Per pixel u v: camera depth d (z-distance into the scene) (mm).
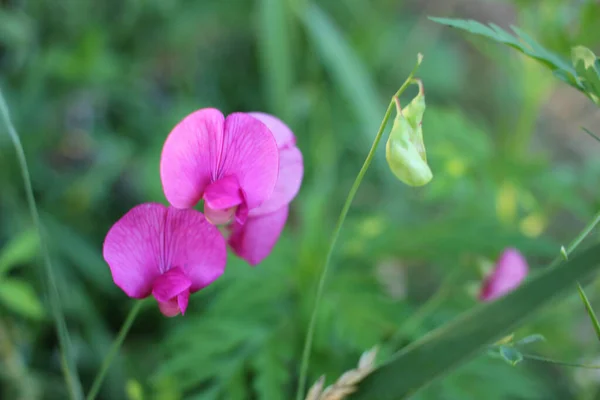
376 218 400
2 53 534
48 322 430
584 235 263
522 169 443
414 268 554
